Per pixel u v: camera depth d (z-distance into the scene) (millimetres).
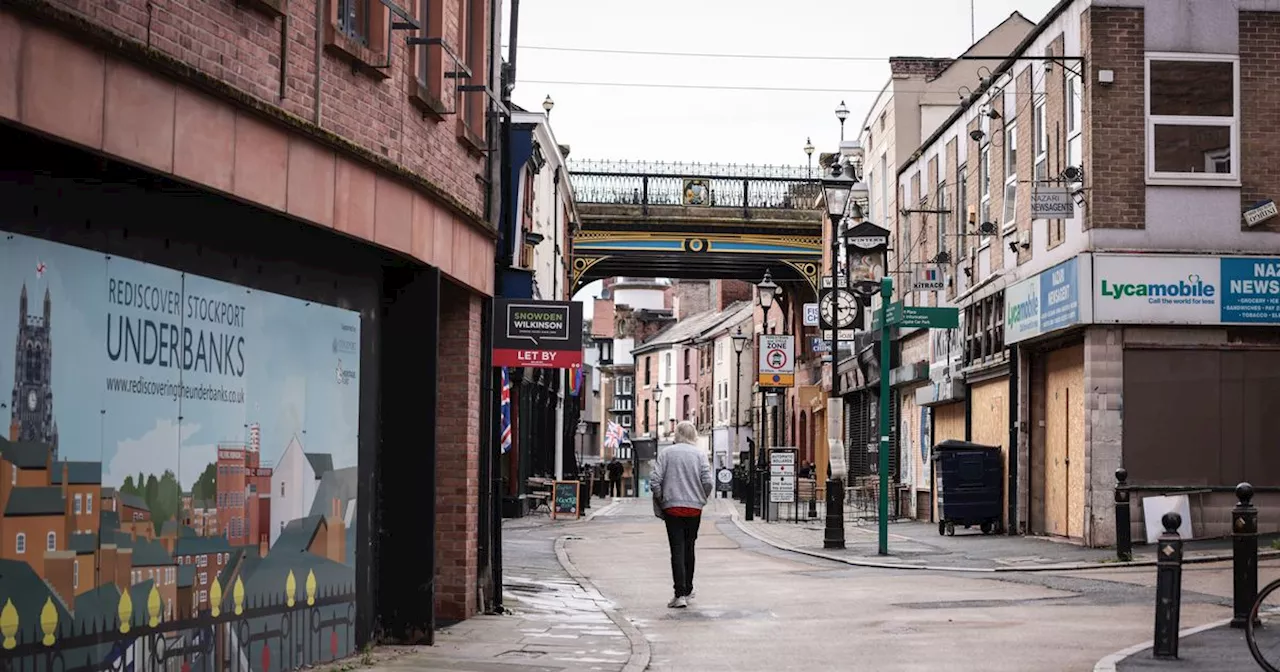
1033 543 23438
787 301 62781
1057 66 23250
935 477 32219
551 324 14547
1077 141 22547
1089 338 21641
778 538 27641
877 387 41188
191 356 8078
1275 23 21859
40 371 6668
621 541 27281
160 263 7766
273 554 9133
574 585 17484
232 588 8539
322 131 9047
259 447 8945
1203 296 21562
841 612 14344
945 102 42062
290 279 9453
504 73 15297
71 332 6922
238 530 8641
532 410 41469
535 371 41188
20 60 6121
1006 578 17938
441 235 11664
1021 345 25438
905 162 37469
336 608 10195
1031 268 24734
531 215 36750
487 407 13656
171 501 7824
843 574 19266
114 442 7266
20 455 6488
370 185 10055
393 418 11250
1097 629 12445
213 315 8359
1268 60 21844
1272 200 21750
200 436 8172
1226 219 21734
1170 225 21703
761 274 58219
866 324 42406
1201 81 21828
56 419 6777
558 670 10367
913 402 35875
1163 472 21625
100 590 7102
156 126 7195
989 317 27609
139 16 7078
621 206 53781
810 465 51594
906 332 36500
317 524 9859
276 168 8586
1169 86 21797
